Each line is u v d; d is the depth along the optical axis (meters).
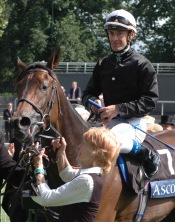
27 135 4.25
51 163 4.53
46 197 3.67
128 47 4.89
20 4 38.16
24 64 4.74
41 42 37.69
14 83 4.62
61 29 38.25
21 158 4.45
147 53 42.47
